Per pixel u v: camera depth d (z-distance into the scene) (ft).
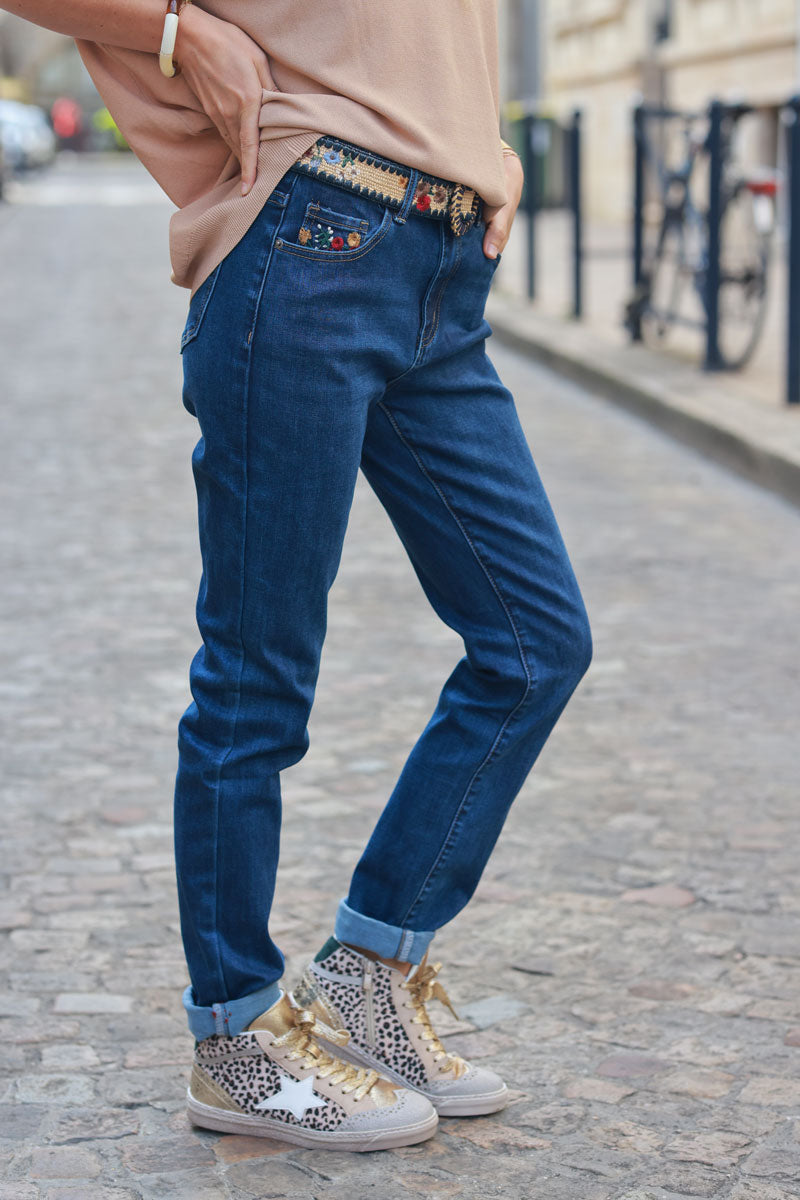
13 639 13.99
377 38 5.24
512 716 5.96
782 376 25.55
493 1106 6.40
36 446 22.50
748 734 11.50
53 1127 6.32
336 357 5.30
